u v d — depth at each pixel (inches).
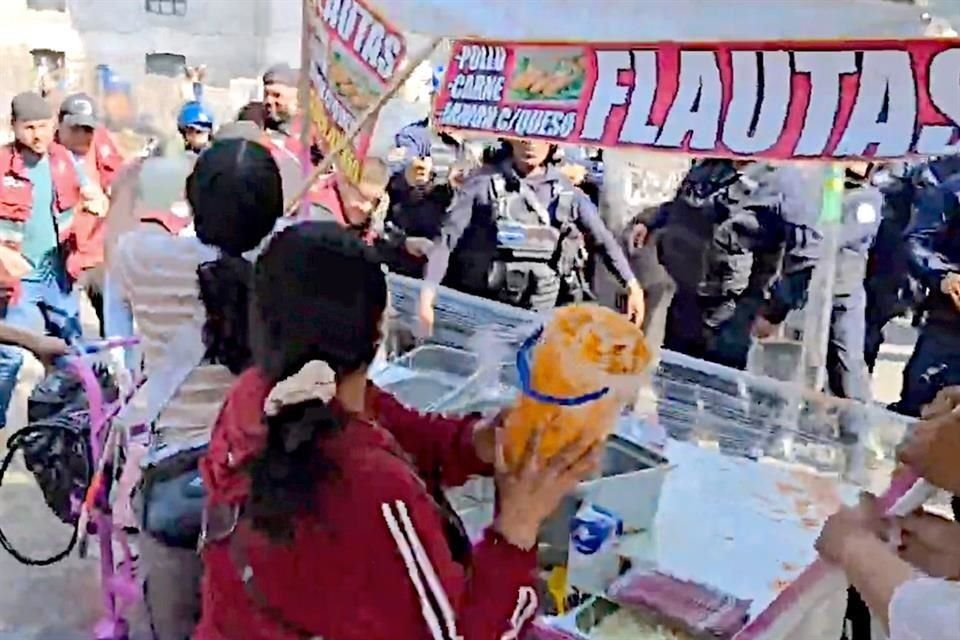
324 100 101.9
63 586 133.6
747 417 104.0
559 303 152.3
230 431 55.3
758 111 62.9
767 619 64.9
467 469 65.5
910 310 157.2
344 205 122.1
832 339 147.8
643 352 55.9
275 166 76.0
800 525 83.1
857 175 150.5
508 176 149.6
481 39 81.4
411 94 188.4
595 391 53.6
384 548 50.3
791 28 61.9
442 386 102.7
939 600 53.0
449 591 50.7
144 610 95.5
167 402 87.3
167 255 90.6
